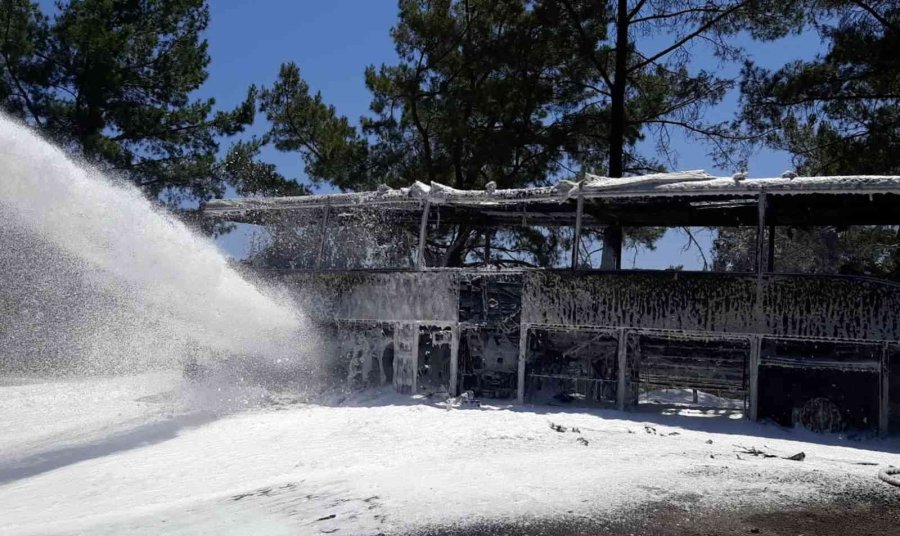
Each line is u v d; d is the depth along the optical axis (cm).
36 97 3412
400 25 3581
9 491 1362
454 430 1731
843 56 2712
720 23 3147
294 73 3916
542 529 1038
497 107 3422
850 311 1900
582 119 3359
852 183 1856
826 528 1063
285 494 1205
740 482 1278
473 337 2292
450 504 1133
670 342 2188
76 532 1076
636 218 2500
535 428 1761
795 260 2692
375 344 2369
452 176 3516
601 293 2100
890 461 1575
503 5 3462
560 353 2275
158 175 3503
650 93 3369
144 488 1338
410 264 2877
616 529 1040
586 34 3378
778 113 2892
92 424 1914
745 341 2083
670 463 1406
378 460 1444
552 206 2398
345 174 3634
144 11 3666
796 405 1930
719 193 1977
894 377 1970
